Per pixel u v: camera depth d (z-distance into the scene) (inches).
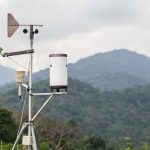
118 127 7396.7
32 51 537.3
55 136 3034.0
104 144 3767.2
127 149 2413.9
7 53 539.2
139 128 7450.8
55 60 532.4
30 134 533.3
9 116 2322.8
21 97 545.0
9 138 2175.2
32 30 537.6
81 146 3270.2
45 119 3097.9
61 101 7185.0
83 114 7534.5
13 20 541.0
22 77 541.0
